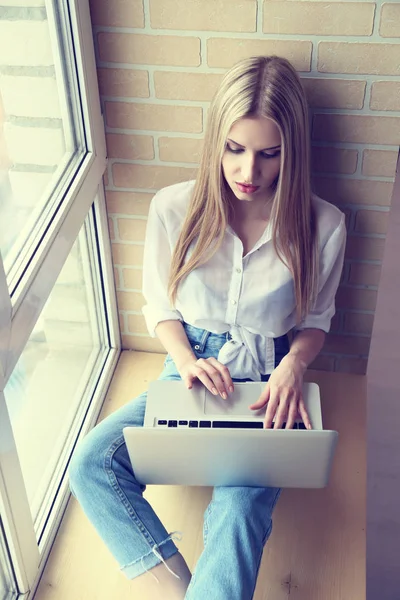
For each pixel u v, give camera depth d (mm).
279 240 1706
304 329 1890
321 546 1774
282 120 1527
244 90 1515
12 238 1515
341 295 2088
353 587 1687
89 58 1732
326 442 1510
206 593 1455
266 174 1608
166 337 1843
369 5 1610
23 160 1551
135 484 1669
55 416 1961
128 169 1962
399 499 2139
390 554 1992
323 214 1755
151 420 1602
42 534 1771
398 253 3031
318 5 1631
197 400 1653
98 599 1667
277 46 1707
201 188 1686
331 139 1820
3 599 1646
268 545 1776
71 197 1704
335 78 1729
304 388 1701
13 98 1487
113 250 2123
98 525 1606
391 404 2420
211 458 1566
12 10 1438
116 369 2275
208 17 1685
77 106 1777
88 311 2162
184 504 1874
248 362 1828
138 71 1787
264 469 1589
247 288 1770
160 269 1847
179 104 1828
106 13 1708
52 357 1913
